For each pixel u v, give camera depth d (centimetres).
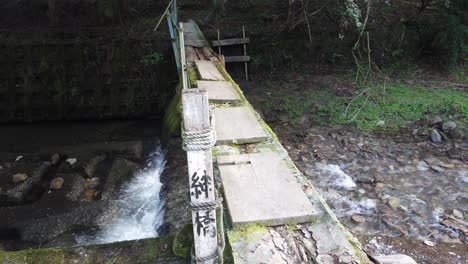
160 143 704
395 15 954
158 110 892
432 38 849
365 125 631
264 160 316
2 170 580
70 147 708
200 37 807
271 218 243
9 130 837
